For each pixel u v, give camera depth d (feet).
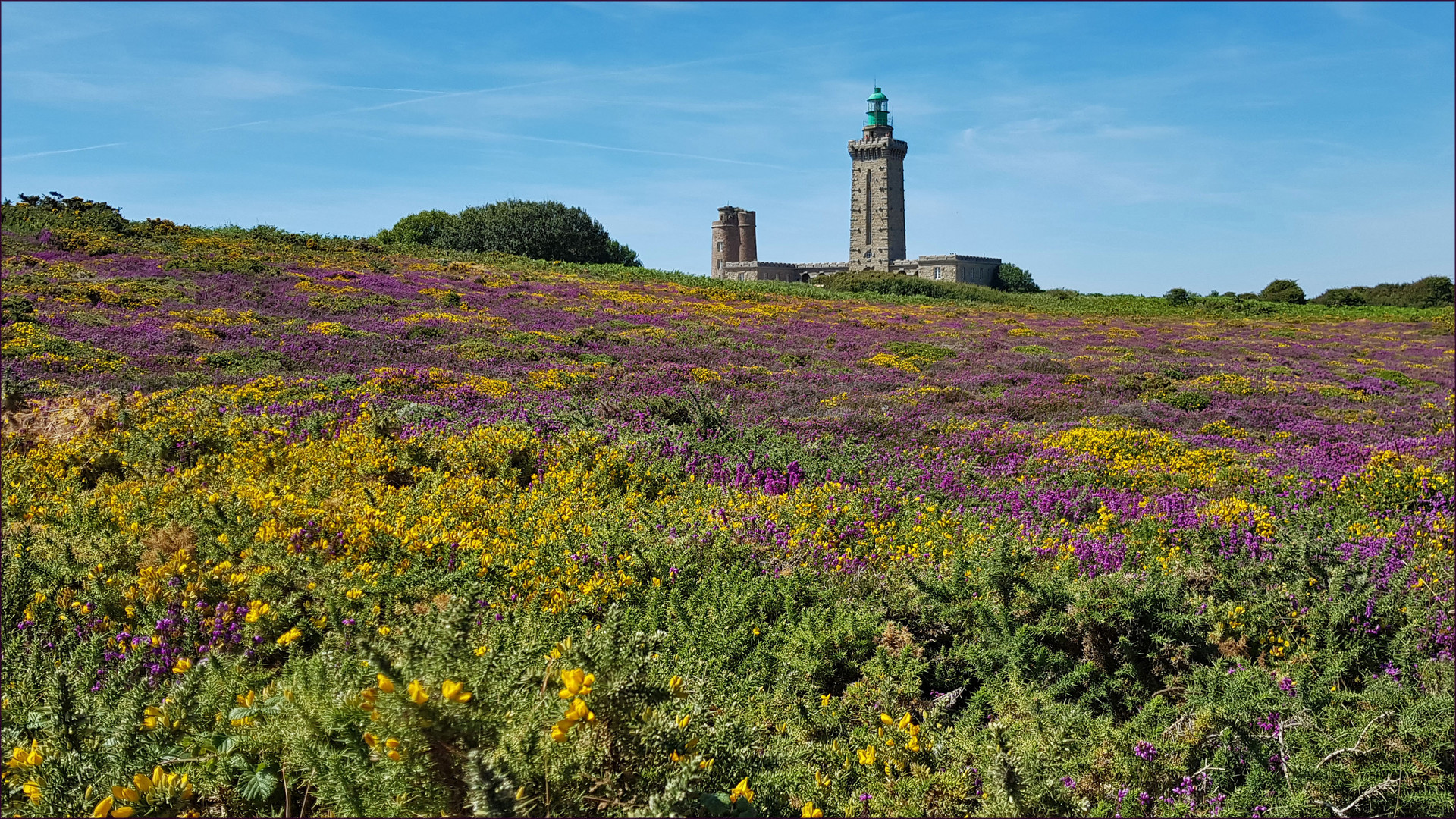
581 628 18.07
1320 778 13.83
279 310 100.83
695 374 77.56
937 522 30.89
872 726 15.66
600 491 33.30
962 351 114.01
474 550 22.85
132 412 38.37
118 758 11.35
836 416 59.06
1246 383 89.56
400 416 43.24
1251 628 19.47
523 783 9.61
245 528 23.35
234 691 12.35
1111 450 51.21
